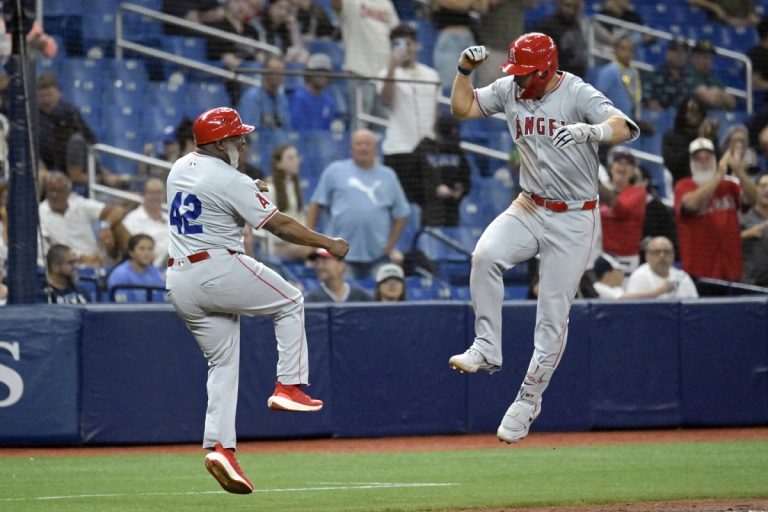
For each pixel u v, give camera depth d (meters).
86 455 34.03
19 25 35.66
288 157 44.59
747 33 58.28
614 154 44.81
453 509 23.33
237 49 51.47
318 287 40.97
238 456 33.84
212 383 22.94
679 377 39.69
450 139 47.78
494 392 38.78
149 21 51.38
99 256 41.50
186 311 22.59
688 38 57.59
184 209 22.17
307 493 26.16
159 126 49.22
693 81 53.28
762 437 37.81
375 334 38.03
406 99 46.81
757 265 45.22
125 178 44.81
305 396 22.97
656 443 36.38
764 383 40.03
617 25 55.53
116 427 35.78
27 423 35.06
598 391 39.19
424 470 30.47
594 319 39.25
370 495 25.72
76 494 26.06
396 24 50.75
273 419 37.12
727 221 44.69
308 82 50.00
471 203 48.81
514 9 50.34
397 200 44.41
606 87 50.38
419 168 46.28
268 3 52.12
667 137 47.22
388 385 38.12
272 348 37.19
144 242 40.12
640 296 42.41
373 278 43.94
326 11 53.31
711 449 34.69
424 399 38.31
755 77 55.12
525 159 22.72
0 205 40.28
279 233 22.27
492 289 22.91
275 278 22.66
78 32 50.16
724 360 39.88
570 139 20.73
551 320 23.03
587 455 33.47
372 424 37.97
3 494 26.09
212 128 22.14
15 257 35.91
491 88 23.02
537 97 22.25
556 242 22.72
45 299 38.47
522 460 32.47
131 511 23.17
